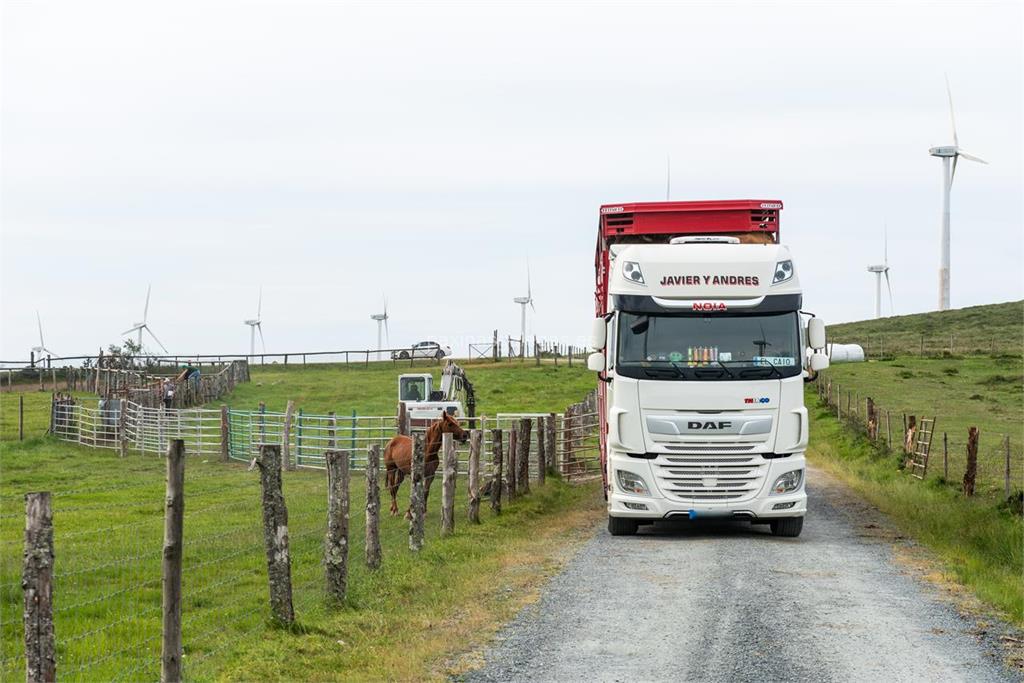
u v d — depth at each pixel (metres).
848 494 26.33
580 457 34.00
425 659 10.46
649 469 18.47
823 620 12.07
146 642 11.44
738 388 18.34
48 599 7.38
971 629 11.66
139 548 17.47
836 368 68.38
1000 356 71.31
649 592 13.68
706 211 20.56
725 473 18.36
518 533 19.25
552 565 15.73
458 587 13.72
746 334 18.52
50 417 48.78
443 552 16.30
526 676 9.92
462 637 11.37
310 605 12.30
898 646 10.92
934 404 49.50
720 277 18.53
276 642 10.55
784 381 18.39
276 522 11.09
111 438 42.22
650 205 20.61
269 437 38.56
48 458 37.56
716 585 14.10
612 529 19.28
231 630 11.73
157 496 25.98
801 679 9.77
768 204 20.47
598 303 23.02
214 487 28.00
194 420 40.91
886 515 22.16
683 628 11.72
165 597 8.77
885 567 15.55
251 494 26.06
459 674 10.01
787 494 18.41
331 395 62.72
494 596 13.48
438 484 29.05
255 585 14.45
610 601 13.15
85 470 33.97
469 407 42.00
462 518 21.17
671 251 18.78
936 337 103.19
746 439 18.31
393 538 18.20
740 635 11.38
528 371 72.00
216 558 16.39
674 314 18.59
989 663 10.29
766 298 18.48
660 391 18.44
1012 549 16.41
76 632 11.91
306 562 16.06
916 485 26.89
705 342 18.48
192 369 65.00
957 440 36.25
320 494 26.70
